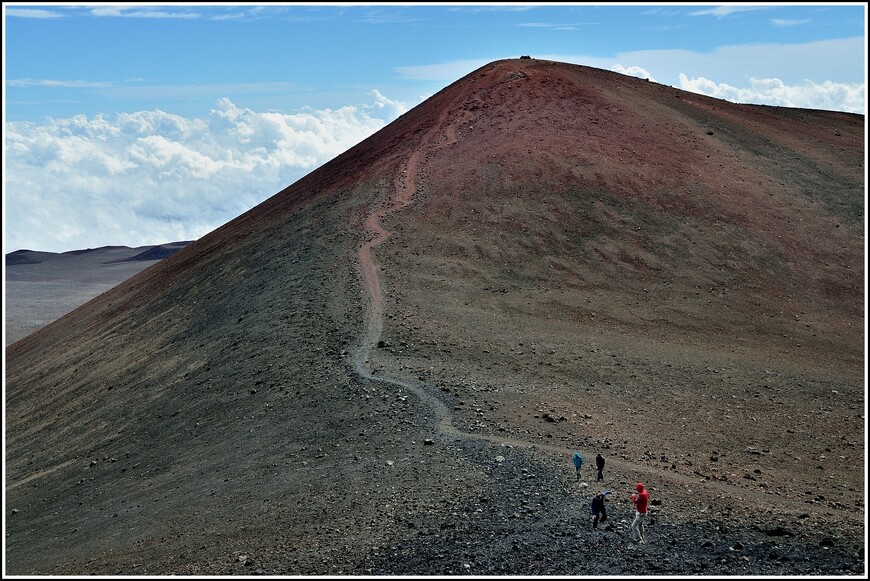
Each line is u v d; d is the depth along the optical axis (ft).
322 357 143.13
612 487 88.69
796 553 74.74
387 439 108.06
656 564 72.23
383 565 74.43
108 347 208.64
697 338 172.24
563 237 212.84
